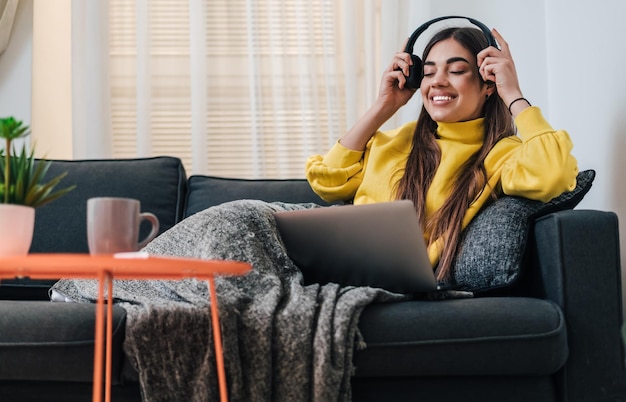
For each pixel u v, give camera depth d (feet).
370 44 9.37
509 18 9.27
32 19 9.27
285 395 4.64
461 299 5.26
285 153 9.43
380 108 7.09
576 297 5.14
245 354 4.68
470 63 6.70
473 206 6.15
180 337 4.64
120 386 4.75
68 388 4.77
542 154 5.92
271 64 9.53
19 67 9.21
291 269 5.51
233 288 5.08
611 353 5.10
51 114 9.37
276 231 5.78
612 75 7.14
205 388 4.55
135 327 4.64
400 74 7.00
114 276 4.19
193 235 5.58
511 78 6.51
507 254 5.56
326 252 5.42
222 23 9.69
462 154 6.50
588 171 6.29
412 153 6.72
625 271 6.95
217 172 9.59
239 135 9.61
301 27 9.57
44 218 7.16
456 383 4.99
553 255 5.25
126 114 9.61
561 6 8.49
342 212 5.32
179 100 9.68
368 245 5.28
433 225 6.18
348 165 7.12
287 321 4.79
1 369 4.65
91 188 7.32
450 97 6.69
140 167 7.54
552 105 8.85
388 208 5.20
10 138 4.08
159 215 7.38
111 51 9.62
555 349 4.87
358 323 4.89
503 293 5.67
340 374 4.66
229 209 5.71
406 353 4.84
